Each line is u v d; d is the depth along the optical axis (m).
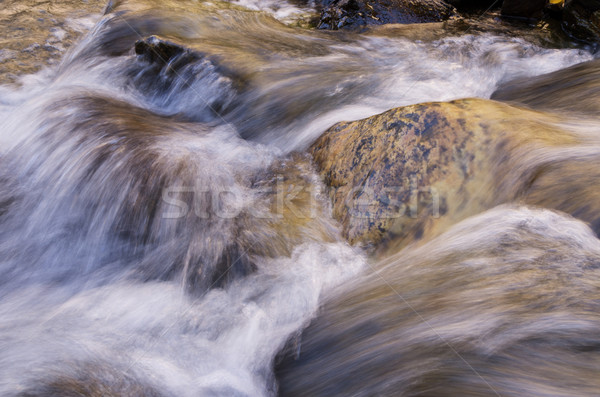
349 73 5.11
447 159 3.24
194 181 3.70
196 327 2.98
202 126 4.78
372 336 2.68
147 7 6.33
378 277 2.98
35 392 2.40
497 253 2.79
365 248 3.18
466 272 2.75
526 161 3.17
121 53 5.78
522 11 7.04
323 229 3.36
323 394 2.60
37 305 3.22
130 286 3.29
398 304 2.75
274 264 3.22
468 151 3.25
